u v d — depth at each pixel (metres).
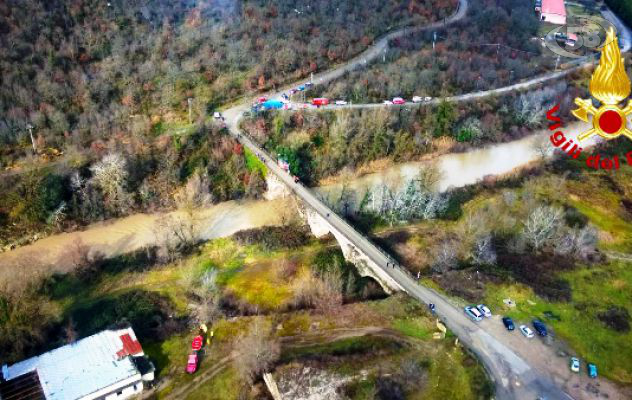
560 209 178.50
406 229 180.38
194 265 167.25
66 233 176.88
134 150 194.38
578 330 138.25
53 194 176.25
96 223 180.88
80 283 160.38
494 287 148.62
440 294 145.00
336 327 139.00
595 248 170.38
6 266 162.12
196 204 187.38
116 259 168.62
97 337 134.75
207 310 147.00
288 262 167.25
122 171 182.88
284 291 157.12
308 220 177.88
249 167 195.75
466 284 148.88
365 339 132.88
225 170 196.25
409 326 135.62
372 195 190.50
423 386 118.81
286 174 187.75
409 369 120.69
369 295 153.62
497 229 176.25
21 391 120.94
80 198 181.12
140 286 160.62
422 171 199.50
